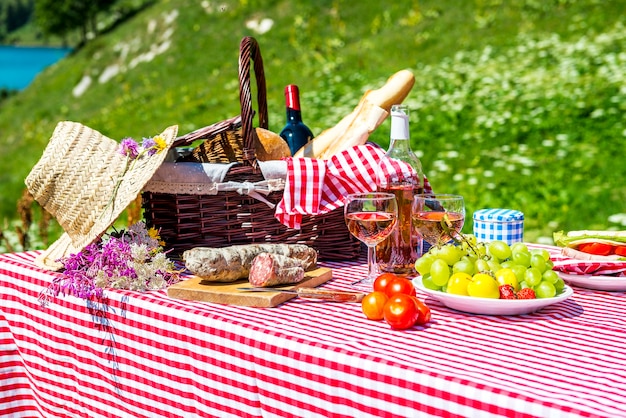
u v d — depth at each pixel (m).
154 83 19.38
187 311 1.92
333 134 2.52
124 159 2.29
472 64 12.52
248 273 2.11
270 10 20.00
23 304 2.41
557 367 1.53
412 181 2.20
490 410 1.42
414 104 10.43
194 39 20.61
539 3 15.02
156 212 2.41
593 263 2.08
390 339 1.71
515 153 8.26
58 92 22.78
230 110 14.32
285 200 2.33
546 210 6.76
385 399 1.56
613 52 11.23
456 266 1.94
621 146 7.92
